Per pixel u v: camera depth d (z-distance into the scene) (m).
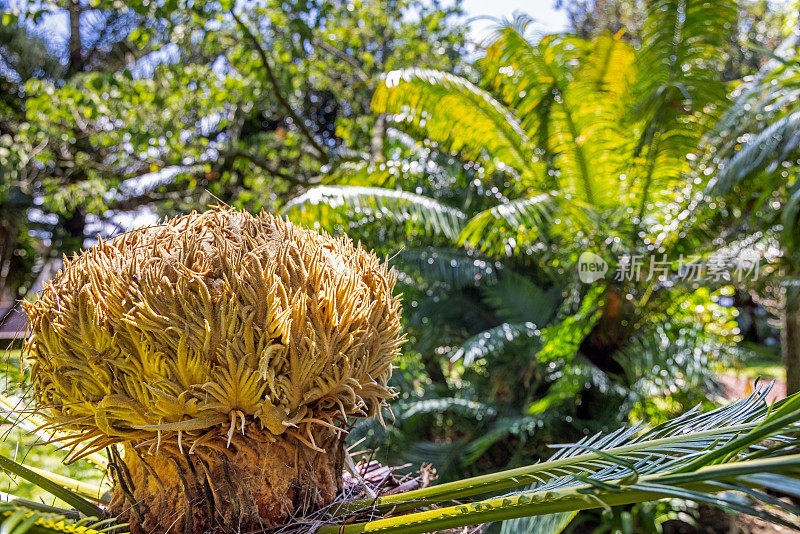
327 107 7.63
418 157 3.54
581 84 2.88
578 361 2.60
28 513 0.50
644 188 2.85
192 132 6.02
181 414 0.67
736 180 2.31
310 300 0.71
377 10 5.66
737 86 3.17
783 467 0.50
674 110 2.73
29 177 6.71
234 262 0.70
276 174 5.23
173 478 0.73
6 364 0.90
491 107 3.04
